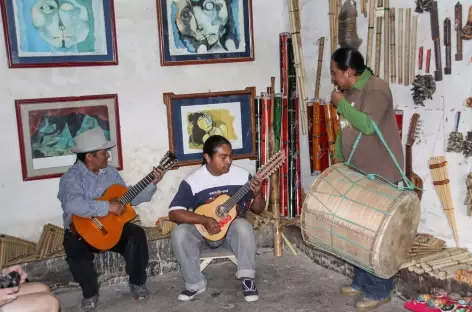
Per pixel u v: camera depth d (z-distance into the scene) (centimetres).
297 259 426
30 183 396
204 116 446
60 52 394
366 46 387
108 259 389
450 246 341
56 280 379
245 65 460
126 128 425
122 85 419
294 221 442
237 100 456
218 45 446
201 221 347
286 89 458
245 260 355
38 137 394
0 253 368
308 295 358
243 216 374
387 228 269
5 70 381
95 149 345
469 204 320
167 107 433
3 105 383
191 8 432
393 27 357
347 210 283
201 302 356
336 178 300
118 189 357
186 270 355
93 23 402
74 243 349
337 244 291
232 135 457
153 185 364
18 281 243
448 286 308
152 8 422
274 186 431
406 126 359
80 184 349
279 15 468
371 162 306
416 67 349
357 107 303
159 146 437
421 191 351
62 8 391
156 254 406
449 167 332
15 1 377
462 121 321
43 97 394
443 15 325
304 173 467
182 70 438
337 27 410
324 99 437
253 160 470
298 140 457
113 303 362
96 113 411
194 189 360
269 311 338
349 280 378
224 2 443
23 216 396
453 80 323
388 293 332
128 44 418
